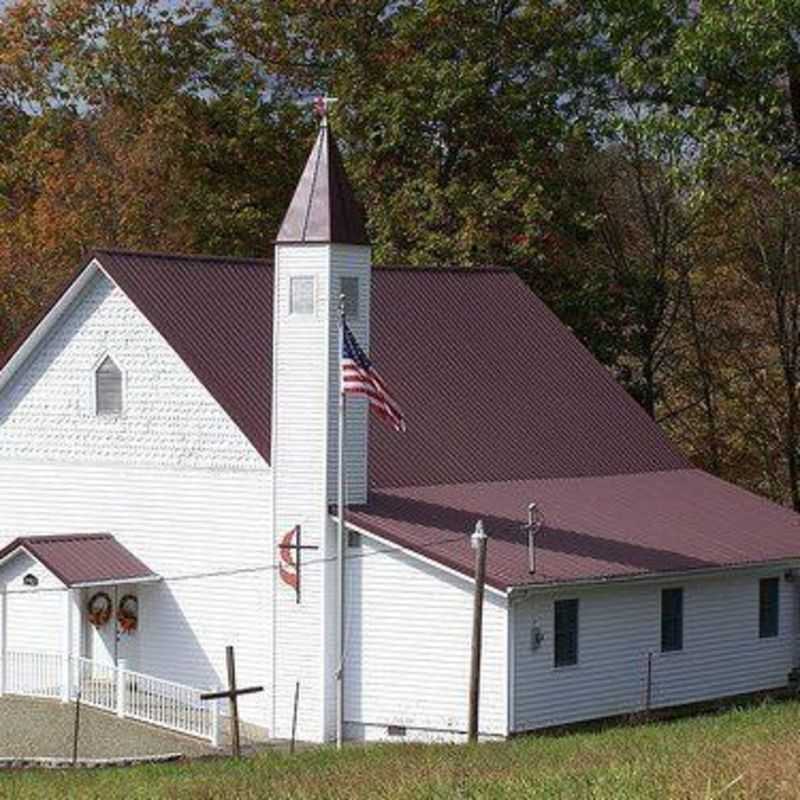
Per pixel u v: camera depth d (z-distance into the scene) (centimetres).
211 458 5119
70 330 5438
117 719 4834
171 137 7675
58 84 8206
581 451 5606
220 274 5422
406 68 7212
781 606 5400
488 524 4903
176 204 7656
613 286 7394
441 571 4681
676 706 5053
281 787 3055
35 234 7781
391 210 7162
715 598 5191
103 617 5278
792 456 7419
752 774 2578
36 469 5522
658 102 6694
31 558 5194
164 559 5222
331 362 4828
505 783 2666
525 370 5750
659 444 5875
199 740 4675
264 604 4991
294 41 7912
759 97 5859
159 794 3150
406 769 3186
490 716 4597
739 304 7681
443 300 5762
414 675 4728
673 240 7581
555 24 7312
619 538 5022
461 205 7075
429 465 5191
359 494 4881
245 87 7894
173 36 7919
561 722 4712
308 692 4859
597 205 7538
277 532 4903
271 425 5069
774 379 7631
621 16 6556
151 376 5256
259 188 7881
